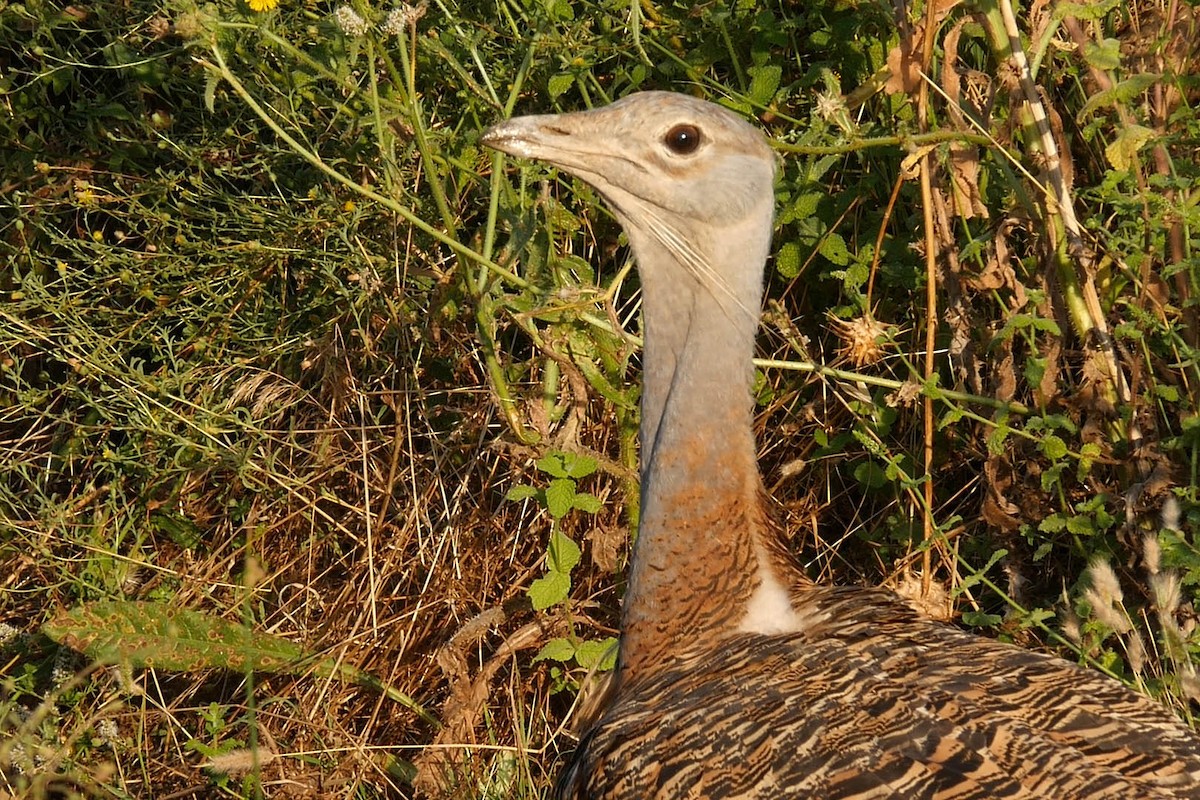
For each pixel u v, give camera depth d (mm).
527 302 8391
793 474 9188
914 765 5445
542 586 8281
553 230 8906
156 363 10523
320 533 9953
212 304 10117
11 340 9898
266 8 8023
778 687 5996
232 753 8391
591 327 8391
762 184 6719
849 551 9305
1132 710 5844
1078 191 8477
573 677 8906
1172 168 7734
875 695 5812
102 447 10016
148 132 10281
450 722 8602
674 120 6625
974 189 8336
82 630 8789
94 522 9938
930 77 8406
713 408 6695
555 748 8875
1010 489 8445
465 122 9438
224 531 10117
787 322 8461
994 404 8094
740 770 5664
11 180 10555
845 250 8789
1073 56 8516
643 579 6742
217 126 10250
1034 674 6004
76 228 10547
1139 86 7516
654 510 6734
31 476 10422
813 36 8984
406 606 9531
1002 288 8523
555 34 8875
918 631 6375
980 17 8023
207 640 8969
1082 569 8383
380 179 9477
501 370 8812
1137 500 7945
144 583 10008
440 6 9070
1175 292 8164
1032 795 5266
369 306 9750
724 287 6711
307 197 9750
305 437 10148
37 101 10750
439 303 9180
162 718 9492
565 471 8180
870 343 7984
